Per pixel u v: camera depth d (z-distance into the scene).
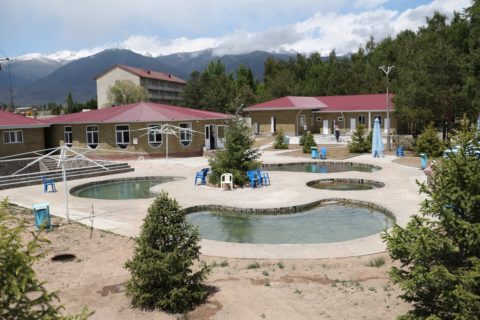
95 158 33.66
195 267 9.93
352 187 21.36
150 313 7.70
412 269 6.01
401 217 14.37
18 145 31.55
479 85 27.27
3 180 22.19
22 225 5.07
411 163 27.84
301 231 13.83
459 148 6.16
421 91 31.59
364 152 35.06
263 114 53.53
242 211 16.17
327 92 76.19
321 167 29.00
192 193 19.16
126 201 17.72
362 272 9.50
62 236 12.48
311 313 7.52
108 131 33.69
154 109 35.47
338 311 7.57
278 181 22.00
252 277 9.30
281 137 40.06
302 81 90.50
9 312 4.52
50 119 36.59
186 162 30.97
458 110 31.62
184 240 8.15
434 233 5.95
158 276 7.74
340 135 49.56
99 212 15.69
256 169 21.45
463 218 5.91
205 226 14.59
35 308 7.79
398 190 19.00
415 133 41.16
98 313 7.71
